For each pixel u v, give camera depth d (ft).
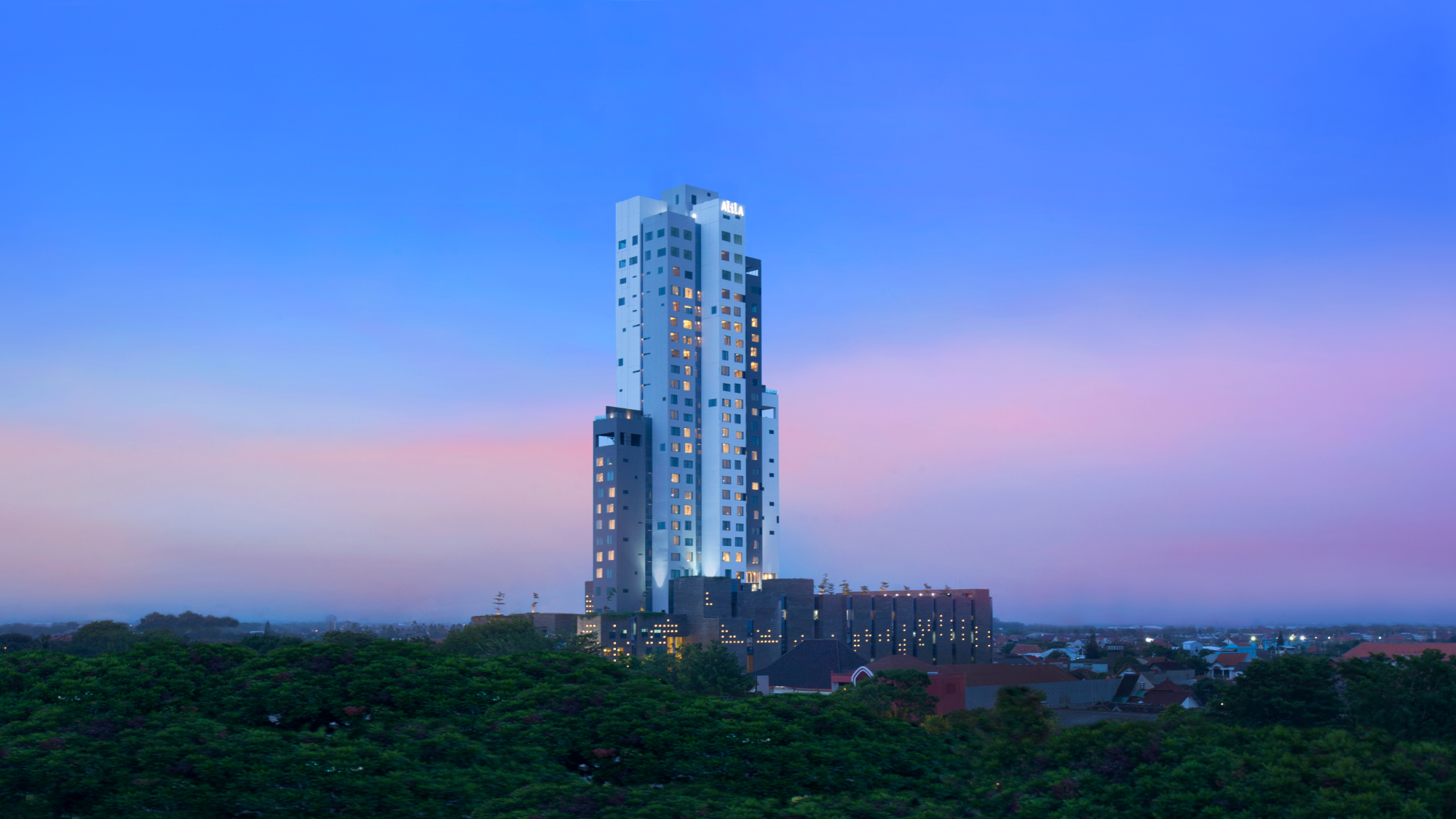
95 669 203.72
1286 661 379.55
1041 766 183.62
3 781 153.58
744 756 189.57
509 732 191.52
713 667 610.24
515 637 639.35
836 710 214.28
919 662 595.06
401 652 221.46
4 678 200.44
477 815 155.94
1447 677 320.29
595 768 189.67
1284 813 151.43
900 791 185.78
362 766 166.91
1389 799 147.84
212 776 159.12
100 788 157.28
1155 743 173.06
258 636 478.59
